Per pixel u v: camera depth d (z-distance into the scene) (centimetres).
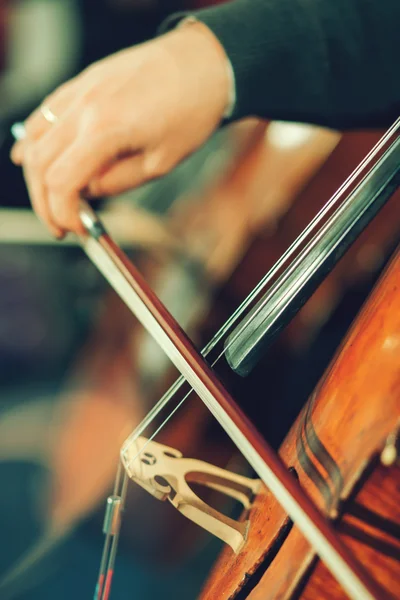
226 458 147
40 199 98
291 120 102
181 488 85
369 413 78
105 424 186
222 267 183
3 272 276
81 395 201
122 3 287
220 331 89
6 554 211
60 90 98
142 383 181
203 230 192
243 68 96
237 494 88
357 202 86
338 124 103
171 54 95
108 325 197
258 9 98
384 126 105
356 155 177
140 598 178
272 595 79
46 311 282
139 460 86
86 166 94
